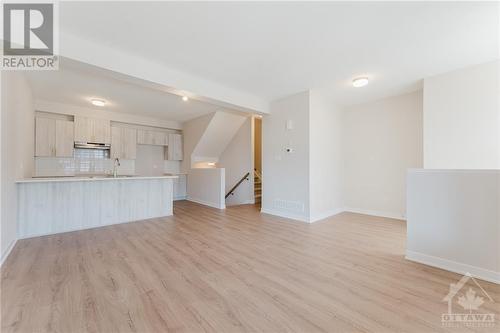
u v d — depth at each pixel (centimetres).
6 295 174
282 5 192
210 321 147
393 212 450
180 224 401
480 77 301
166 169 723
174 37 242
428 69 320
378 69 321
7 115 255
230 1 188
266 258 251
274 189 480
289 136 450
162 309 159
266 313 156
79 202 370
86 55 247
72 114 523
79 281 196
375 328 141
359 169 502
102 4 191
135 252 266
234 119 628
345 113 525
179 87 329
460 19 210
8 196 263
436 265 229
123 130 607
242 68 320
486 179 201
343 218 448
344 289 187
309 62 300
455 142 319
